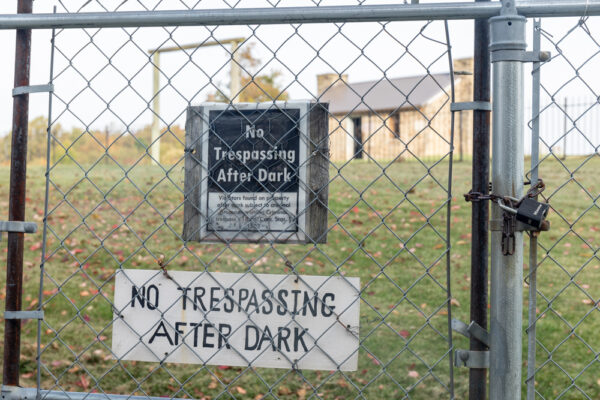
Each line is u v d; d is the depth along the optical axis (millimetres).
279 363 1795
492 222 1631
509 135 1617
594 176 11484
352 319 1771
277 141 1799
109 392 3812
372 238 7270
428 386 3848
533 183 1676
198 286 1825
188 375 4031
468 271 6082
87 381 3910
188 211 1849
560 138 1705
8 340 1856
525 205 1567
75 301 5238
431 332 4676
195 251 6516
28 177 11984
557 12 1621
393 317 4957
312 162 1788
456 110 1677
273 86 12039
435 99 23984
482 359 1677
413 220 8211
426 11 1648
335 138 24578
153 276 1845
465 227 7805
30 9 1868
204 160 1834
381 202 9477
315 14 1700
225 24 1762
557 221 8336
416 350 4363
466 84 24219
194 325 1828
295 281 1788
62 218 8055
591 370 4082
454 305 5203
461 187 10914
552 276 6074
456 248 6902
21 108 1854
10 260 1850
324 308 1779
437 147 24031
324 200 1785
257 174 1812
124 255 6434
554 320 4938
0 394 1880
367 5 1679
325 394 3775
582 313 5094
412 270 6145
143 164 13711
